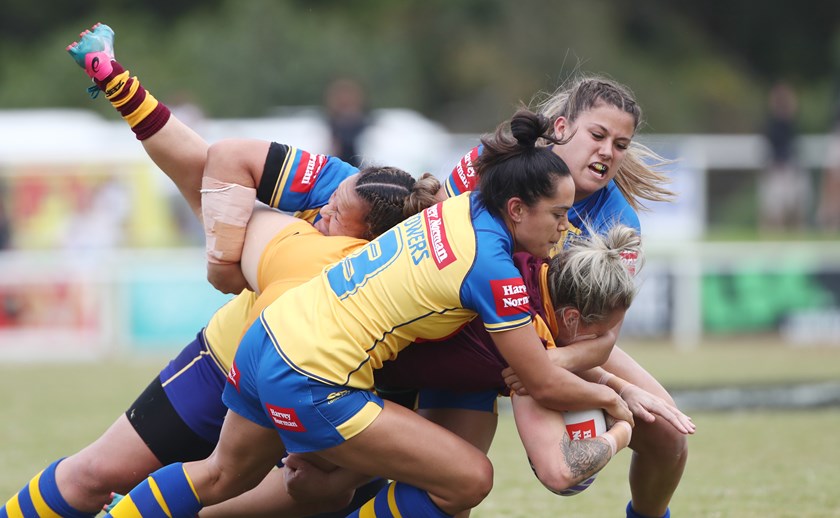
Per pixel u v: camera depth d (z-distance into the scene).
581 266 13.09
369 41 81.19
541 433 13.16
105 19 83.25
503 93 81.25
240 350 13.16
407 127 53.31
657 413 13.72
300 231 14.05
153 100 14.32
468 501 12.98
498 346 12.75
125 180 43.12
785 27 95.88
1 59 82.12
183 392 14.45
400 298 12.62
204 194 14.29
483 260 12.48
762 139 51.12
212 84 74.31
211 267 14.45
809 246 42.19
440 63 84.75
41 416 26.62
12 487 19.22
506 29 85.38
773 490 18.97
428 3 87.50
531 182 12.55
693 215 45.94
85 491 14.29
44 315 37.62
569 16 85.06
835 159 51.16
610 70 83.00
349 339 12.62
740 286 39.09
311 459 14.19
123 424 14.52
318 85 75.50
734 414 26.92
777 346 38.88
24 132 50.66
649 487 15.01
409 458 12.76
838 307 39.16
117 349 37.81
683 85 87.44
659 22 92.38
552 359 13.05
